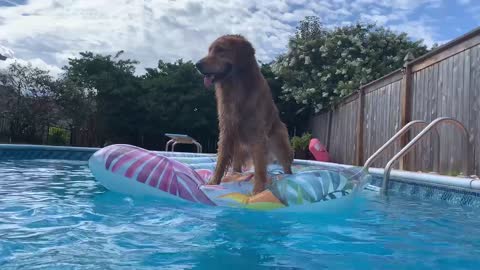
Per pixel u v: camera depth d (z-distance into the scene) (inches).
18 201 146.9
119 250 89.1
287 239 104.4
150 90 707.4
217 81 161.6
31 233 101.0
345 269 80.7
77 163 342.3
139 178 155.4
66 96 639.1
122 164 158.9
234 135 166.1
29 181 209.6
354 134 389.4
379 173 222.5
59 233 101.7
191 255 87.5
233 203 143.6
